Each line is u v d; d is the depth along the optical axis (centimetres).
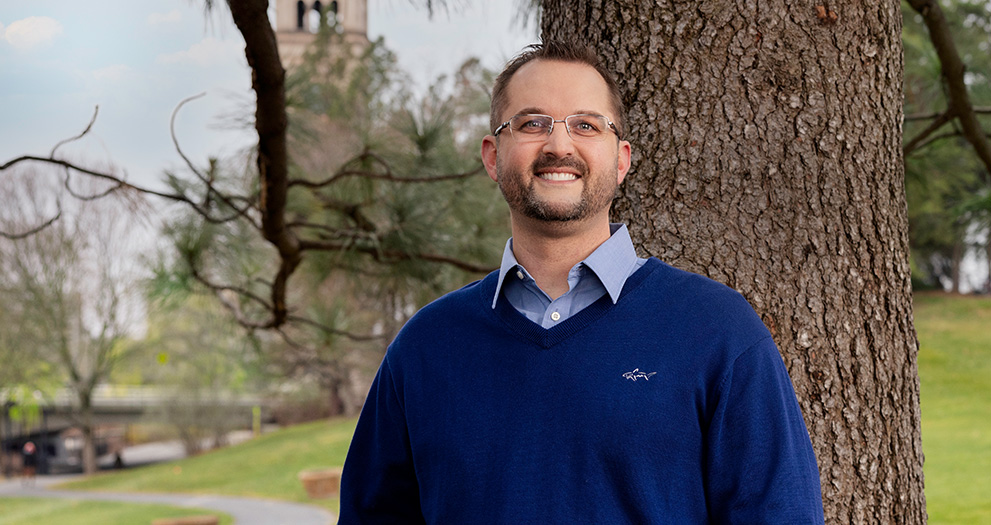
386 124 363
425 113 362
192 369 2927
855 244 185
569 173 149
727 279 186
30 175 1698
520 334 146
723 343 137
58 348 2369
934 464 1170
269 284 391
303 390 2777
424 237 372
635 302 144
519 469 138
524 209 150
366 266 410
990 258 3509
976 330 2861
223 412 3102
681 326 140
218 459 2717
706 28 190
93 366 2608
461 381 148
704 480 136
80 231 1831
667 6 193
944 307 3269
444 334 155
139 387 3500
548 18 222
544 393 139
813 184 184
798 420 138
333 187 371
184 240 347
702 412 136
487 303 154
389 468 162
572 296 148
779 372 138
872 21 190
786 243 184
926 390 2208
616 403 135
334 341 443
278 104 252
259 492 2017
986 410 1875
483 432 142
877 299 186
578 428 136
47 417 3434
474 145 374
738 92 188
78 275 2112
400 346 159
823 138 185
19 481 3462
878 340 185
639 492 132
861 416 183
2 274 2056
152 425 3672
